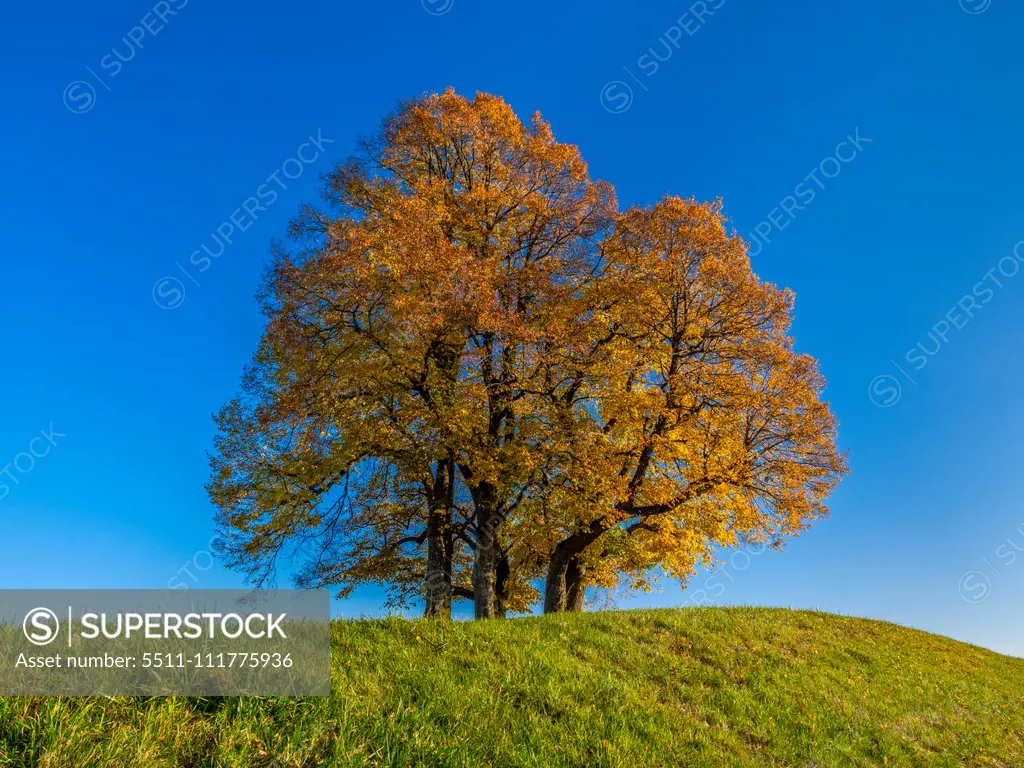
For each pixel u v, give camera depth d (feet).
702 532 59.11
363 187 57.57
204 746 16.15
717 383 53.67
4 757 13.58
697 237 53.88
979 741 38.83
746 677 37.83
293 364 50.31
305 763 16.67
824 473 54.13
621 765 23.08
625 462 55.77
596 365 53.47
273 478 53.72
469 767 19.48
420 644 28.99
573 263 56.75
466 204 55.67
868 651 51.16
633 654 36.35
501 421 57.00
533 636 34.53
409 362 50.16
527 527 54.80
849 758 31.96
